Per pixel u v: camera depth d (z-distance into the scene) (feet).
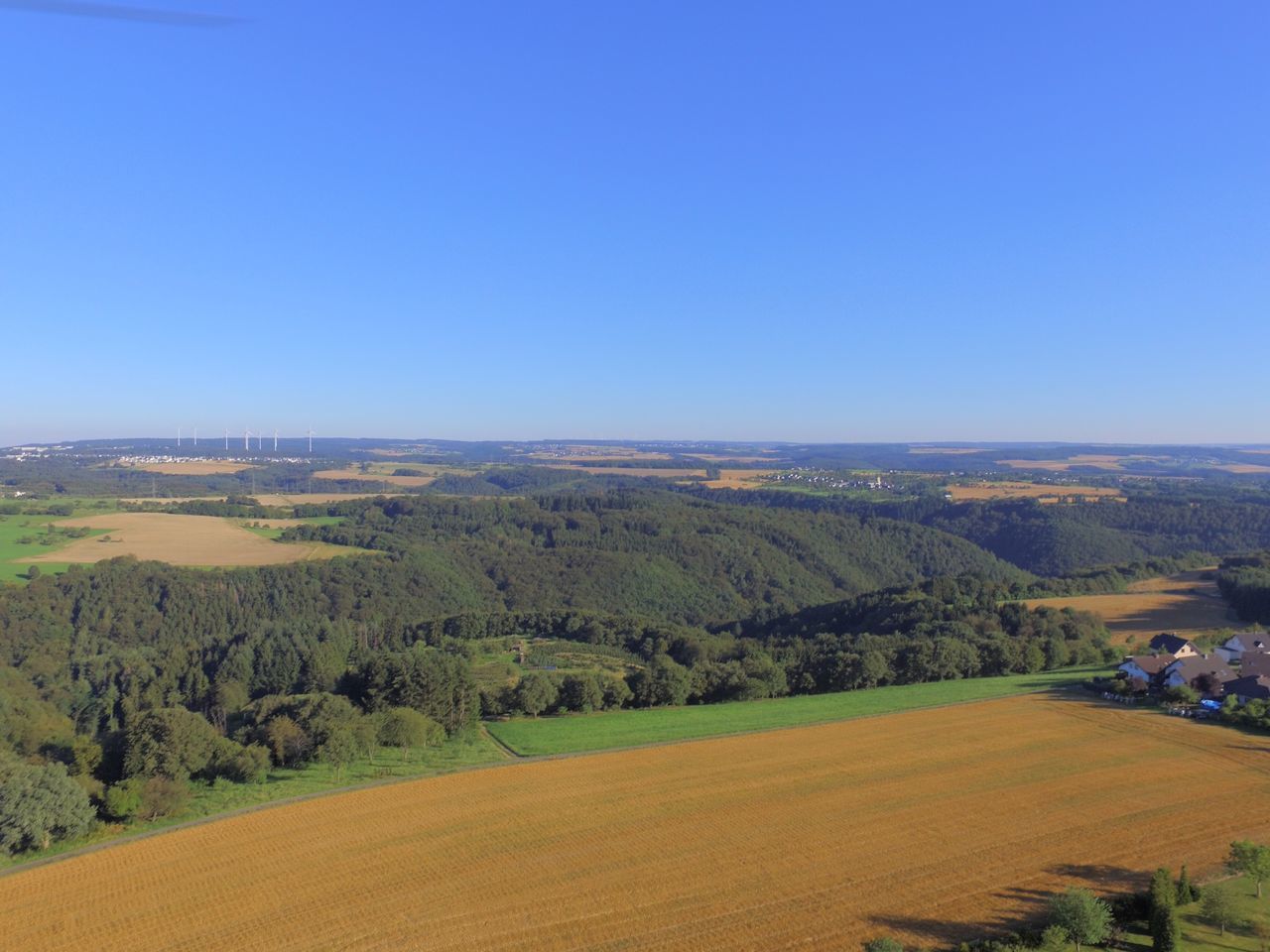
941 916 123.95
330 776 190.29
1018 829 155.63
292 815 166.09
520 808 169.37
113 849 150.51
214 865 143.64
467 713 237.86
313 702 229.66
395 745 213.66
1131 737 213.66
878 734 221.87
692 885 135.23
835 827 158.10
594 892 133.18
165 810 164.25
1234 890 129.18
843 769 192.75
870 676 286.66
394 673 242.58
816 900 129.59
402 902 130.21
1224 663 271.28
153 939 120.37
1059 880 134.92
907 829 156.66
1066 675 296.30
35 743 216.13
